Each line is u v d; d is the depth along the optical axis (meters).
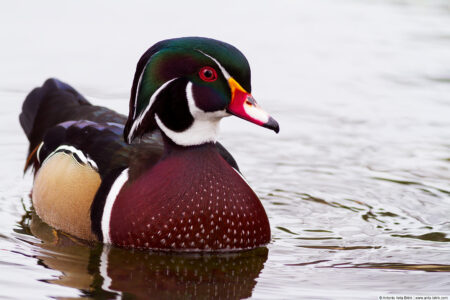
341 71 17.25
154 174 9.82
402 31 19.75
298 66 17.48
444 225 11.19
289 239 10.61
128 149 10.36
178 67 9.55
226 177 9.93
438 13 21.22
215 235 9.84
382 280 9.21
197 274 9.30
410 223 11.27
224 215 9.82
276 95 16.02
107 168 10.30
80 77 16.39
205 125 9.81
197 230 9.75
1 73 16.36
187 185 9.73
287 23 20.20
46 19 19.42
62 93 12.88
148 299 8.54
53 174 10.97
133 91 9.92
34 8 20.16
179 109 9.69
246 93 9.56
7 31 18.52
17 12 19.80
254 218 10.07
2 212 11.33
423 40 19.14
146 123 9.92
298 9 21.44
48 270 9.21
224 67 9.46
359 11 21.41
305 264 9.71
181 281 9.07
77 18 19.61
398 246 10.38
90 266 9.38
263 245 10.34
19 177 12.74
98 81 16.27
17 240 10.20
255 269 9.50
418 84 16.62
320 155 13.82
